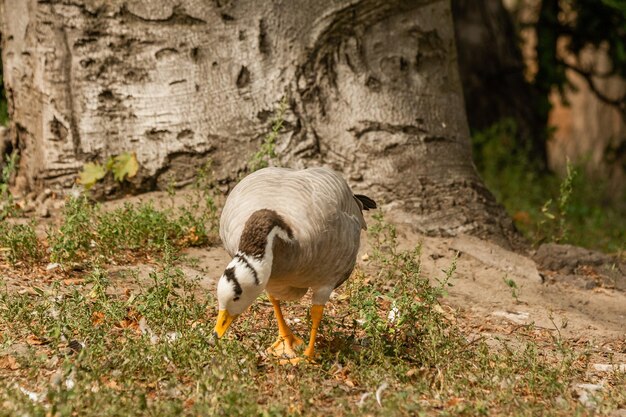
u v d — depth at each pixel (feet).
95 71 47.16
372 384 27.94
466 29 74.28
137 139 47.21
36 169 48.70
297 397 27.14
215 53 46.98
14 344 29.81
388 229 43.09
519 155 71.00
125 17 46.96
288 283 29.04
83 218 39.91
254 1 46.91
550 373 29.68
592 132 103.60
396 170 47.42
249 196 28.45
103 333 29.22
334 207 28.71
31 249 38.73
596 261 45.32
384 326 30.99
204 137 46.88
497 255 43.68
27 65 48.67
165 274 33.01
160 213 41.45
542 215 61.26
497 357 30.76
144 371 27.73
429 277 40.96
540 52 77.05
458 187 48.37
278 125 44.98
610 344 35.68
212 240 42.78
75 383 25.93
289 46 47.16
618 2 65.92
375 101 47.85
